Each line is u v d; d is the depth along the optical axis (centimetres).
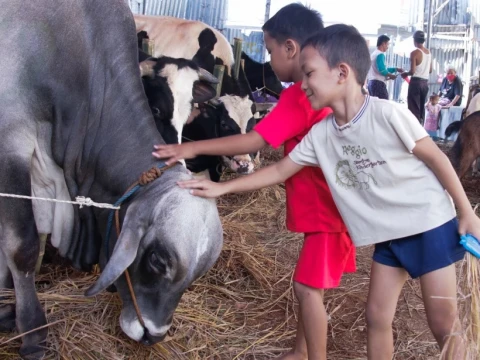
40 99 272
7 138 261
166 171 251
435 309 224
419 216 223
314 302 257
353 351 319
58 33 272
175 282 238
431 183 224
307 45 226
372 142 224
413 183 224
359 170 231
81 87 277
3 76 262
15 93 264
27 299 265
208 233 238
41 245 338
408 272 231
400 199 225
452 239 223
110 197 272
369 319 241
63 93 275
